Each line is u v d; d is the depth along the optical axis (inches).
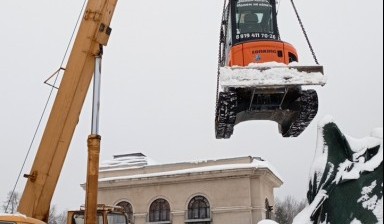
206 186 1141.1
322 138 292.2
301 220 281.3
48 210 353.7
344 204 267.0
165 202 1165.1
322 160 286.8
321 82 466.9
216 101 508.7
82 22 374.3
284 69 469.4
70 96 362.6
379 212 256.8
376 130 279.4
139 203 1175.0
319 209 277.4
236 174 1123.3
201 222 1121.4
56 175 356.5
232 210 1103.6
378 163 266.5
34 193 350.9
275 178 1232.2
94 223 315.6
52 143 357.4
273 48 510.6
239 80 467.2
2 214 293.6
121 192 1198.9
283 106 514.9
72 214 442.3
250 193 1115.3
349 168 275.6
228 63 542.0
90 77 370.3
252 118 559.8
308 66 470.3
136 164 1278.3
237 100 505.4
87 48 367.9
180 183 1163.3
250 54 506.9
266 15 555.2
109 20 376.8
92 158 323.0
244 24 552.1
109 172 1244.5
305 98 515.2
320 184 282.8
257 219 1101.1
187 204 1140.5
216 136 571.5
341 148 285.4
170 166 1203.2
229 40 563.5
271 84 465.7
